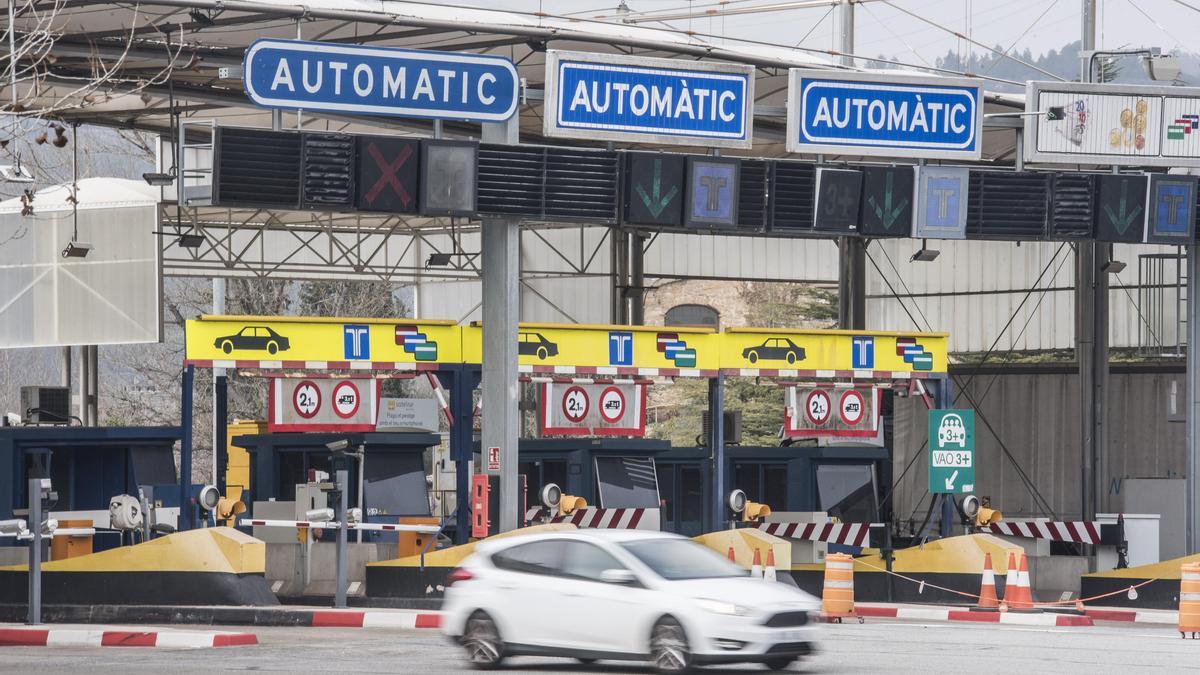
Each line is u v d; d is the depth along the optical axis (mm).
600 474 102562
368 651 58938
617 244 160250
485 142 86312
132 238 123688
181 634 62219
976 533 96938
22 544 86375
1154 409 143000
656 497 104125
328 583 89375
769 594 49094
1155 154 95562
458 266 175750
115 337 123688
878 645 60688
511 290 88250
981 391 150875
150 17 94250
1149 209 96062
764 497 112500
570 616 50500
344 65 82688
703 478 112875
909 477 146500
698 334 97250
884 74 92125
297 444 98000
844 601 76188
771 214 92062
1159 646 61031
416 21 90438
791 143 91000
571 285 173250
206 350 87938
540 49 101000
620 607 49531
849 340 99562
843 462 110938
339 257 173625
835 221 92875
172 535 78125
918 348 100812
